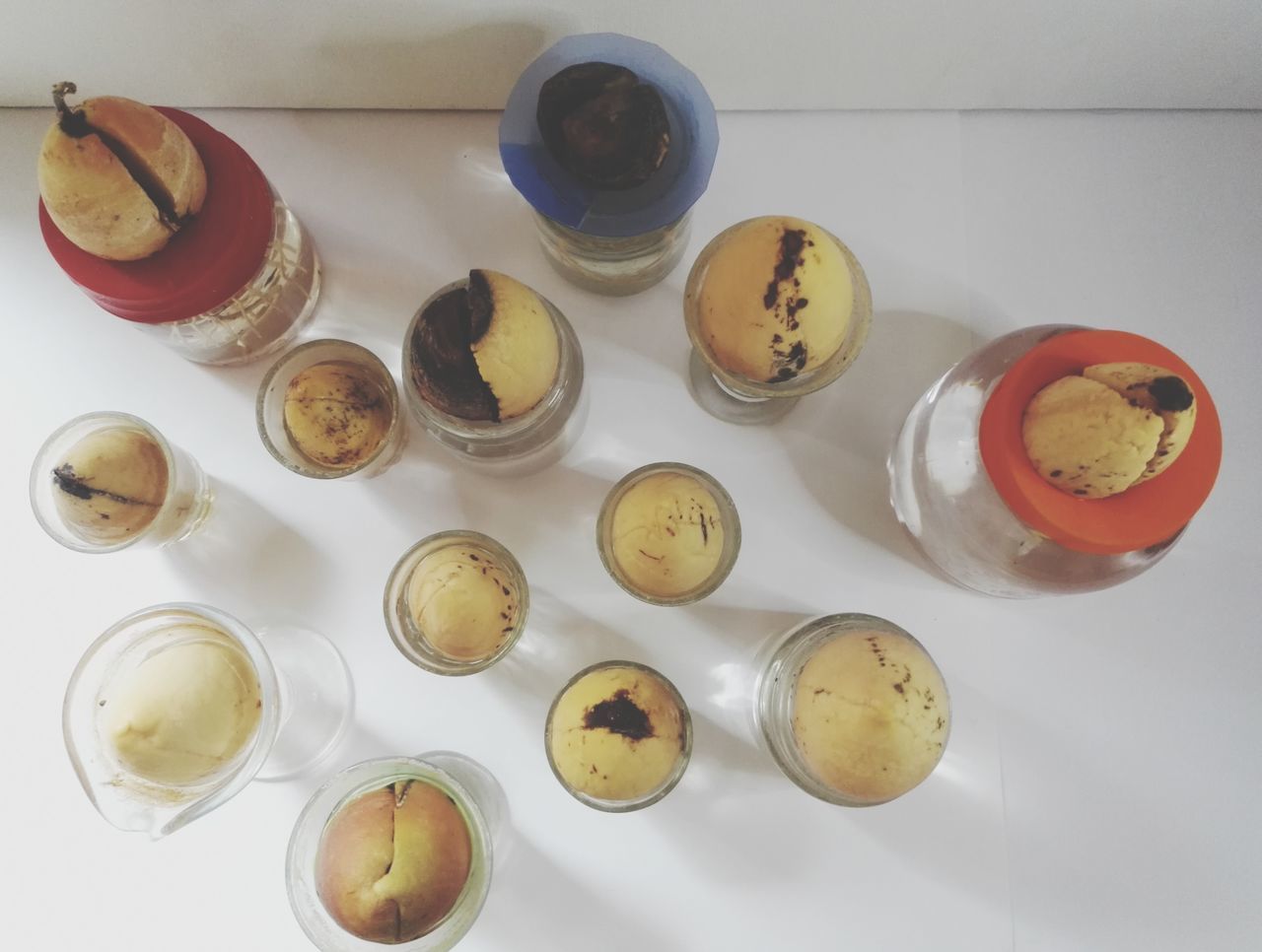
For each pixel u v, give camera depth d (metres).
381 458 0.30
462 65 0.30
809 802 0.29
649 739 0.24
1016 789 0.30
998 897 0.29
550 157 0.27
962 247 0.32
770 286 0.23
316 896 0.25
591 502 0.31
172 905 0.29
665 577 0.25
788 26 0.28
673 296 0.32
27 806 0.29
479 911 0.26
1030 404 0.24
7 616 0.30
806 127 0.32
